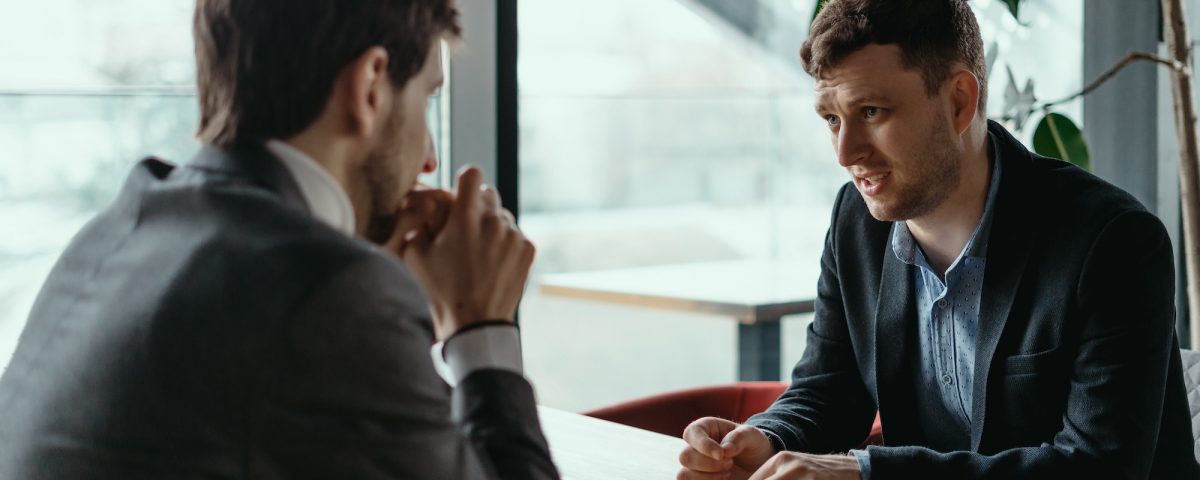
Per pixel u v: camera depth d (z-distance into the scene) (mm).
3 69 1990
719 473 1424
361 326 753
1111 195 1390
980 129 1431
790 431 1537
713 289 4199
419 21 881
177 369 753
